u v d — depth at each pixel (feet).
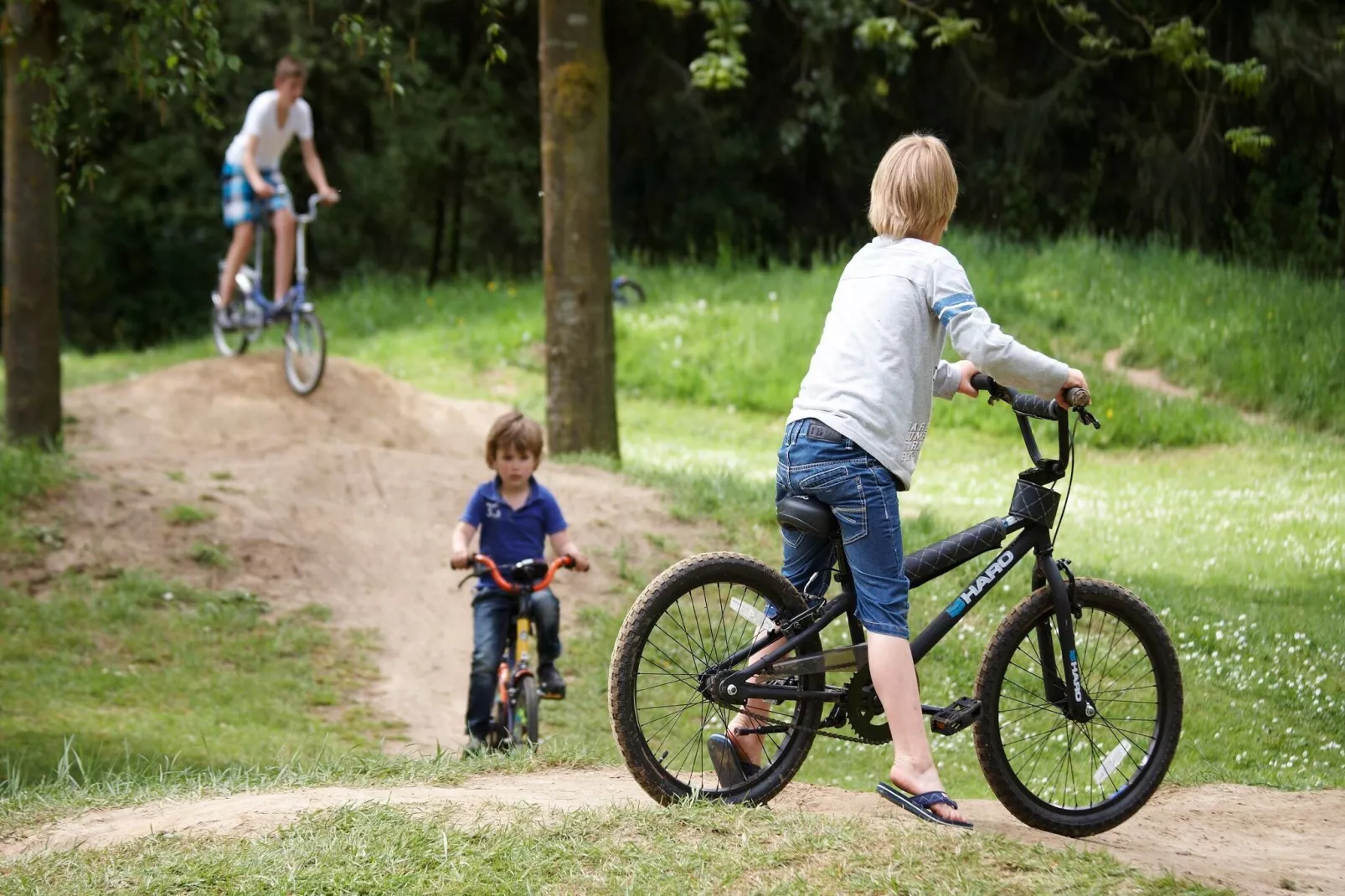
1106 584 19.30
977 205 115.14
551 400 53.67
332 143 129.29
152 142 120.57
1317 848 20.18
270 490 45.96
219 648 37.83
